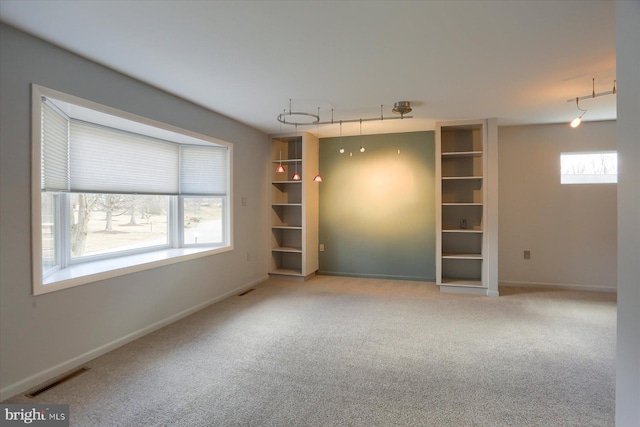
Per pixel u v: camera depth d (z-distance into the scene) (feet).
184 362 9.72
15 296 8.02
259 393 8.11
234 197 17.07
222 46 8.87
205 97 13.15
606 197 17.42
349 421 7.07
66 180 10.70
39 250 8.48
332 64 10.04
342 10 7.20
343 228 21.20
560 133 17.81
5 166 7.82
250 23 7.72
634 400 5.65
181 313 13.48
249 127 18.39
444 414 7.29
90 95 9.75
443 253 18.71
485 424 6.95
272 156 20.36
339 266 21.31
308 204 20.15
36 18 7.47
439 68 10.35
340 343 11.02
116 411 7.41
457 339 11.30
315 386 8.42
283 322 12.99
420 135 19.79
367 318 13.42
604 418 7.13
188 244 16.07
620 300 6.04
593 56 9.53
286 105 14.25
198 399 7.87
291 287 18.49
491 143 16.66
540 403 7.66
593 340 11.18
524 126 18.21
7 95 7.84
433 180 19.58
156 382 8.62
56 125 9.96
